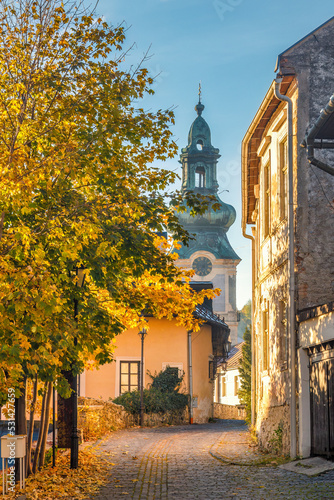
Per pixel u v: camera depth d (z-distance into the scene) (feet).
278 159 53.16
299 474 38.27
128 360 105.70
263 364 60.29
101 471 42.63
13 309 28.45
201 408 112.37
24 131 32.53
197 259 326.03
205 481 37.60
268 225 60.08
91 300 38.22
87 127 36.86
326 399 41.27
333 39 48.67
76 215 34.01
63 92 35.68
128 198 36.09
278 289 52.47
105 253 32.32
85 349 39.11
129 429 84.84
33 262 29.04
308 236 47.37
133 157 39.14
